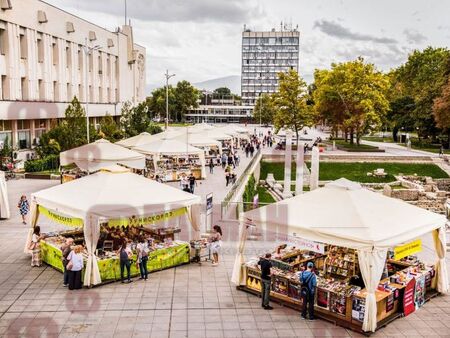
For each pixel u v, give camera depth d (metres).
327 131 115.69
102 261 15.49
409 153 59.88
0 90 42.88
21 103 41.53
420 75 88.62
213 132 52.66
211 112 177.62
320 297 13.48
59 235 18.48
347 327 12.71
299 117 65.31
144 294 14.78
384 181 49.91
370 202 14.74
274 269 15.05
